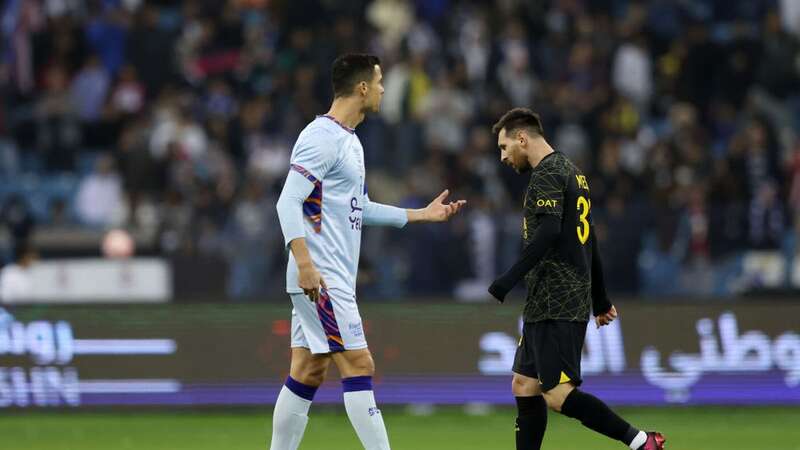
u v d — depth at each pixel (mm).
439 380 41531
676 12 71125
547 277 23828
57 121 65062
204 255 53344
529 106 63062
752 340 41719
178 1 75500
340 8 66938
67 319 41531
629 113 63000
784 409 41344
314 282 22500
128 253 53844
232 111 64750
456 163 58906
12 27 68688
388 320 41812
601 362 41469
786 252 54719
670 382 41469
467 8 70312
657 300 41844
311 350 23469
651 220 54375
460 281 53625
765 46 67375
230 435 35844
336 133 23328
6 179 62875
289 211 22625
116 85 68438
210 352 41562
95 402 41219
